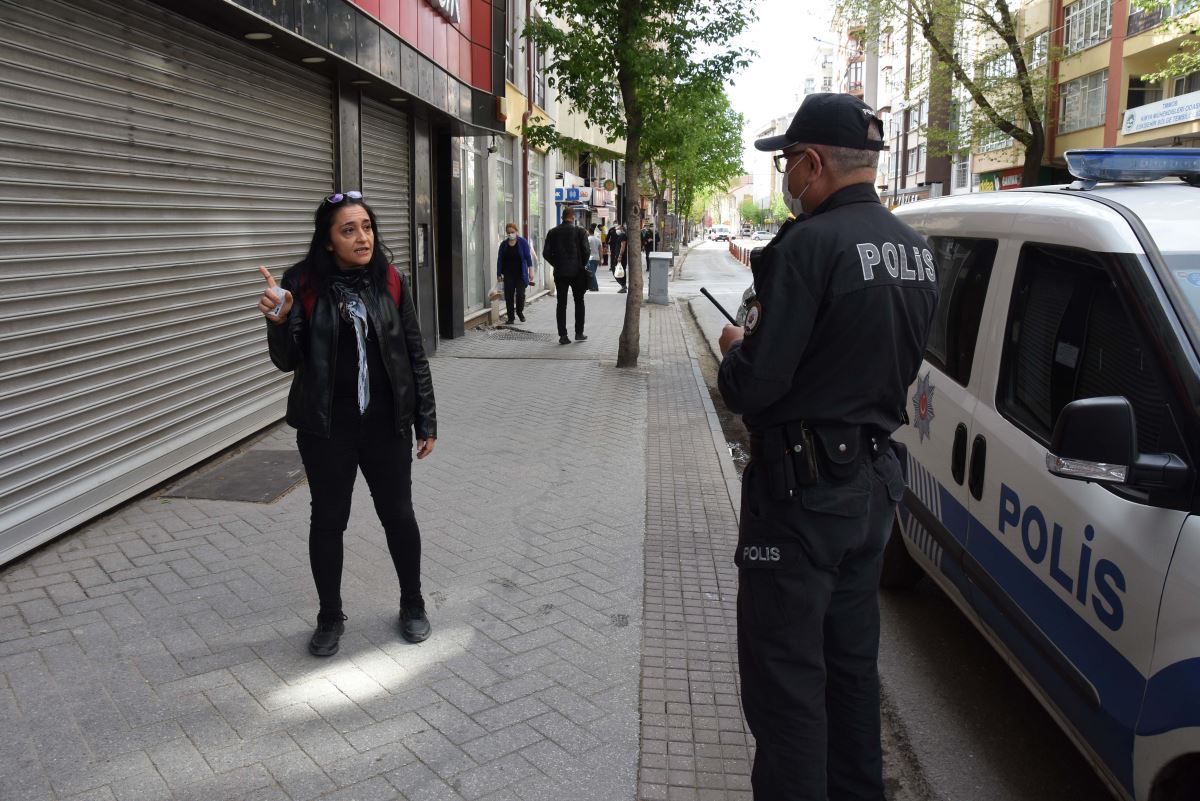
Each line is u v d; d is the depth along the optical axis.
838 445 2.37
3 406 4.51
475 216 16.30
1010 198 3.87
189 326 6.35
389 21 9.52
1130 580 2.44
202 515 5.46
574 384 10.37
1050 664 2.87
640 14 10.65
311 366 3.57
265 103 7.50
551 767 3.13
